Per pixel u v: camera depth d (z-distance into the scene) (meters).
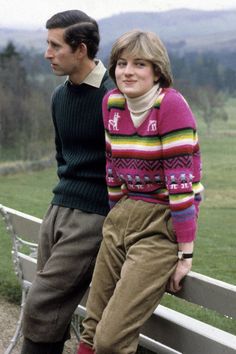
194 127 2.93
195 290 2.96
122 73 2.97
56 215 3.55
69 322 3.51
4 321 4.97
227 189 23.59
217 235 11.34
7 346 4.48
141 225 3.02
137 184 3.03
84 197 3.45
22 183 26.77
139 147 2.98
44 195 20.14
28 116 31.69
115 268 3.10
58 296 3.42
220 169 28.39
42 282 3.44
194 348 3.05
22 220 4.00
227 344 2.88
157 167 2.97
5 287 5.73
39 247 3.64
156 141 2.94
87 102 3.40
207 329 3.04
